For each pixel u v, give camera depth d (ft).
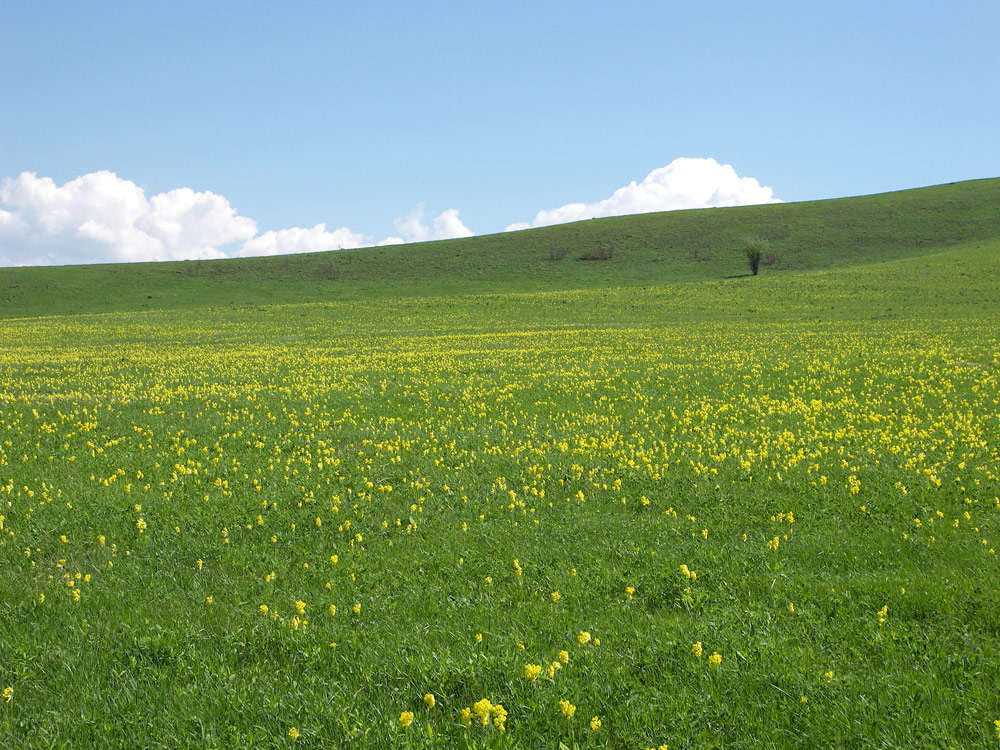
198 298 273.75
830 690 17.33
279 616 22.15
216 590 24.76
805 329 143.23
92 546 28.84
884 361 91.30
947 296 186.39
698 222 407.85
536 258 349.00
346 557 27.91
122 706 16.93
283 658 19.47
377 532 31.22
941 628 20.89
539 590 24.62
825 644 20.13
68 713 16.67
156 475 39.70
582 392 74.18
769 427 54.54
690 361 99.91
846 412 59.67
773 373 84.89
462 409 64.95
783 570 26.12
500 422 57.62
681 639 20.13
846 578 25.20
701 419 58.39
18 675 18.28
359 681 17.99
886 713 16.48
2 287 289.74
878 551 27.99
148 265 352.49
